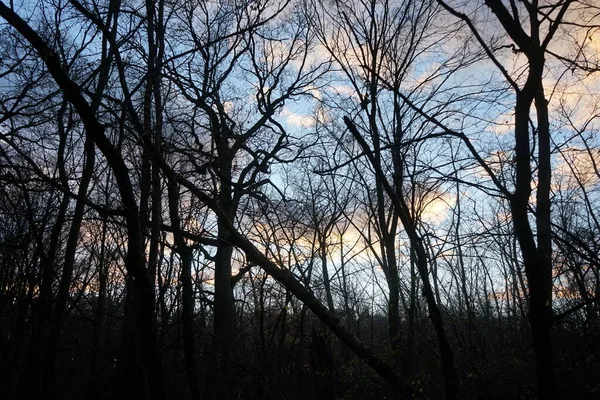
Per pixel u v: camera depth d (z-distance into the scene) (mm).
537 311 3598
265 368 8898
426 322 10062
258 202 9367
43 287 9695
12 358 10703
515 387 7480
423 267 4734
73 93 5766
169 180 7168
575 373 7695
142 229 6898
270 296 10008
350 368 10547
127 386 8430
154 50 8438
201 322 10594
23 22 5496
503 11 3752
